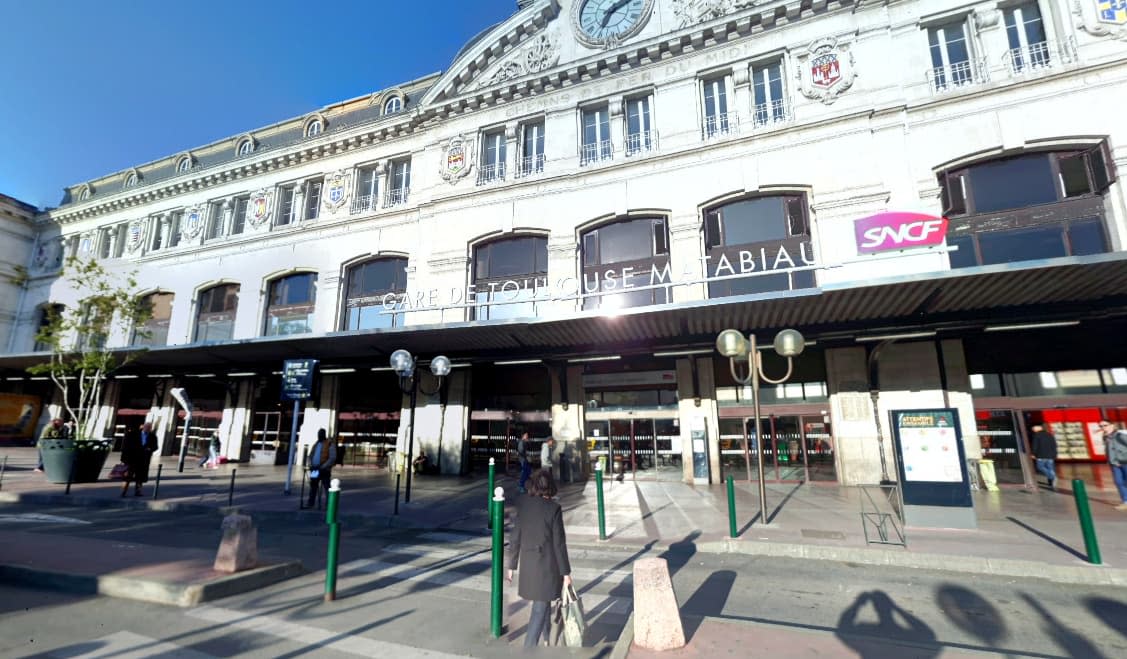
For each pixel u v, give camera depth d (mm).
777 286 15086
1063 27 13594
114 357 18219
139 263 25922
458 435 17688
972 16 14586
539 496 4277
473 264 19094
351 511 10664
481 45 19969
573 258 17406
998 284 10156
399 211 20672
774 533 8312
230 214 24953
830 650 4066
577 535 8688
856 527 8742
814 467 14250
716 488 13883
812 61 15641
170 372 21594
